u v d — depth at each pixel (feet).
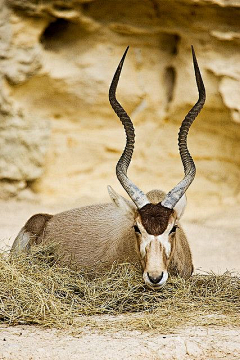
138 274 69.00
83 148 160.86
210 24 146.51
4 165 153.69
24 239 80.94
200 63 149.89
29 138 154.10
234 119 148.05
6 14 147.64
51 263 74.38
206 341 56.08
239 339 56.80
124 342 55.21
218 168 158.20
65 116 159.94
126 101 158.81
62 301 64.80
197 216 150.10
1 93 151.12
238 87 147.33
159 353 53.52
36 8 146.00
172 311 63.36
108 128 161.79
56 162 159.74
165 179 160.76
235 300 67.87
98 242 74.84
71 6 147.43
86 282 68.64
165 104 159.43
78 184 159.74
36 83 153.79
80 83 156.04
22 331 58.03
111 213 77.77
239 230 133.80
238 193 155.53
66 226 79.25
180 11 147.23
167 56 157.79
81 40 155.43
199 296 67.92
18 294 63.26
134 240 70.49
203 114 154.40
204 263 103.81
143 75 158.51
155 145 160.56
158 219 66.49
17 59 149.59
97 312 64.23
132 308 65.77
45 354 52.34
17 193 155.43
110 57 156.46
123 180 71.31
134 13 151.64
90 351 53.11
